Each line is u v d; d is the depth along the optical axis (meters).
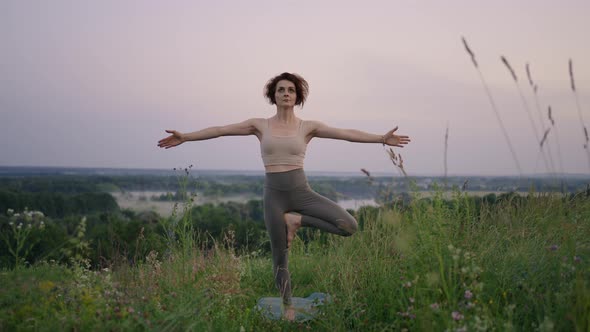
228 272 4.32
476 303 2.86
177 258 4.22
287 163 4.54
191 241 4.35
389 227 4.73
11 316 3.12
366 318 3.50
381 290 3.83
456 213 3.87
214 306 3.81
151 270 4.25
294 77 4.68
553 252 3.29
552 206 4.22
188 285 3.76
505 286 3.29
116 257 4.05
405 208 4.00
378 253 4.67
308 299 5.03
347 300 3.71
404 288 3.55
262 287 5.94
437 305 2.80
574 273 2.96
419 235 3.58
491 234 4.00
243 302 4.45
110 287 3.60
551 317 2.61
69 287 3.52
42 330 2.92
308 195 4.60
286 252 4.67
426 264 3.36
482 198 4.78
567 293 2.73
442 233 3.43
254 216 30.42
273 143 4.52
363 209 5.36
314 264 6.09
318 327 3.79
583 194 4.30
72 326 2.99
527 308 3.03
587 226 3.73
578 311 2.55
